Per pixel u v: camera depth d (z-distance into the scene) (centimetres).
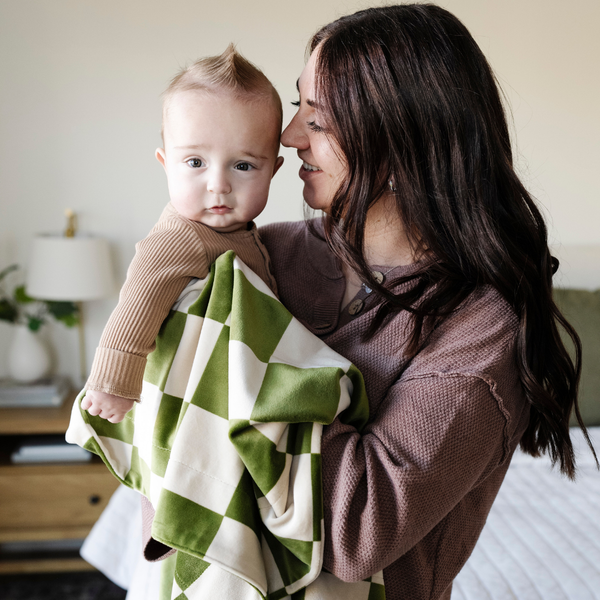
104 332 71
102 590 218
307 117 82
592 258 235
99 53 228
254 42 232
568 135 247
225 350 71
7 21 223
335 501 65
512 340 75
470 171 75
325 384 68
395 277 81
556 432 78
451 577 76
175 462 68
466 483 68
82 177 236
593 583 129
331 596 69
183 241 77
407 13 77
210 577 70
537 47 241
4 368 247
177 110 81
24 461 214
